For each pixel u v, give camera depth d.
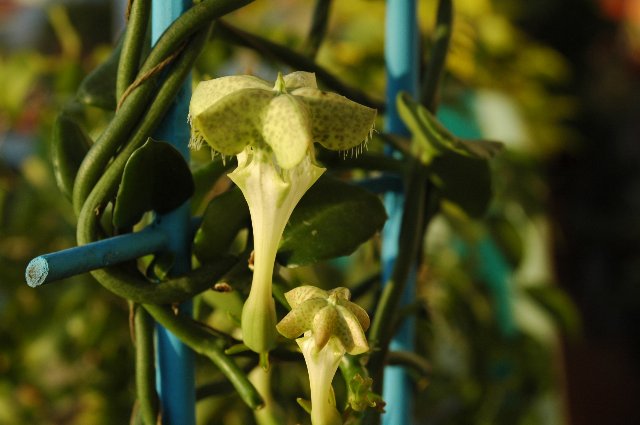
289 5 0.93
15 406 0.82
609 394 2.09
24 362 0.82
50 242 0.83
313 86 0.41
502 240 0.77
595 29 2.25
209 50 0.72
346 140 0.40
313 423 0.42
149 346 0.46
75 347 0.80
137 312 0.46
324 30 0.55
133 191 0.45
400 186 0.53
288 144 0.39
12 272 0.82
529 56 0.97
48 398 0.81
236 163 0.50
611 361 2.23
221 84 0.41
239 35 0.52
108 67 0.49
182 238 0.46
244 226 0.47
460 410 0.82
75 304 0.80
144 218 0.49
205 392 0.50
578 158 2.38
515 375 0.82
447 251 0.82
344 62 0.81
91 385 0.80
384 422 0.54
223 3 0.44
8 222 0.82
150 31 0.49
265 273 0.41
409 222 0.51
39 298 0.82
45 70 0.86
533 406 0.83
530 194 0.86
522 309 0.83
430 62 0.53
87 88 0.48
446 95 0.85
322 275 0.74
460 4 0.93
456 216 0.76
